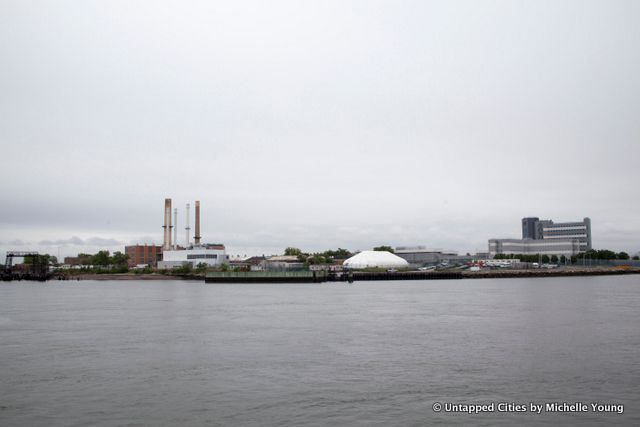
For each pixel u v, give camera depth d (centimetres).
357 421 3612
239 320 8706
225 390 4331
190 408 3903
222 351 5891
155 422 3631
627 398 4078
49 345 6384
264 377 4716
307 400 4050
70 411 3862
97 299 14362
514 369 4928
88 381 4641
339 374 4791
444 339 6538
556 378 4609
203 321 8631
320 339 6625
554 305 10956
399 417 3684
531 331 7150
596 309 10044
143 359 5512
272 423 3591
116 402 4056
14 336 7156
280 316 9244
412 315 9194
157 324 8312
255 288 19862
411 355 5575
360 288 19112
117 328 7875
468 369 4938
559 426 3538
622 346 6006
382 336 6812
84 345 6366
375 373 4812
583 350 5781
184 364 5256
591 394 4169
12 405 4003
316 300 12900
